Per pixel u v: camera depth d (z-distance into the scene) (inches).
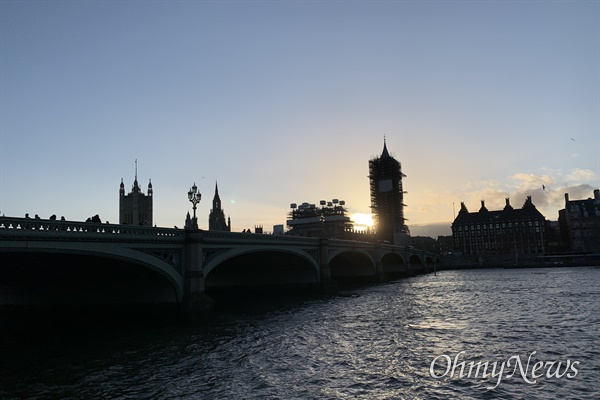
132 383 873.5
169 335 1363.2
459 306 2033.7
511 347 1144.8
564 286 3006.9
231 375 921.5
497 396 784.3
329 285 2915.8
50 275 1594.5
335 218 7642.7
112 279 1681.8
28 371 966.4
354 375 912.3
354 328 1457.9
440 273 6254.9
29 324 1647.4
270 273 2955.2
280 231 6663.4
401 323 1552.7
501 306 1994.3
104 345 1228.5
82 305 1722.4
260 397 784.9
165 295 1638.8
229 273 2938.0
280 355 1088.2
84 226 1232.8
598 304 1995.6
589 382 856.9
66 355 1112.8
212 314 1648.6
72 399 784.3
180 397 789.9
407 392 807.7
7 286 1806.1
